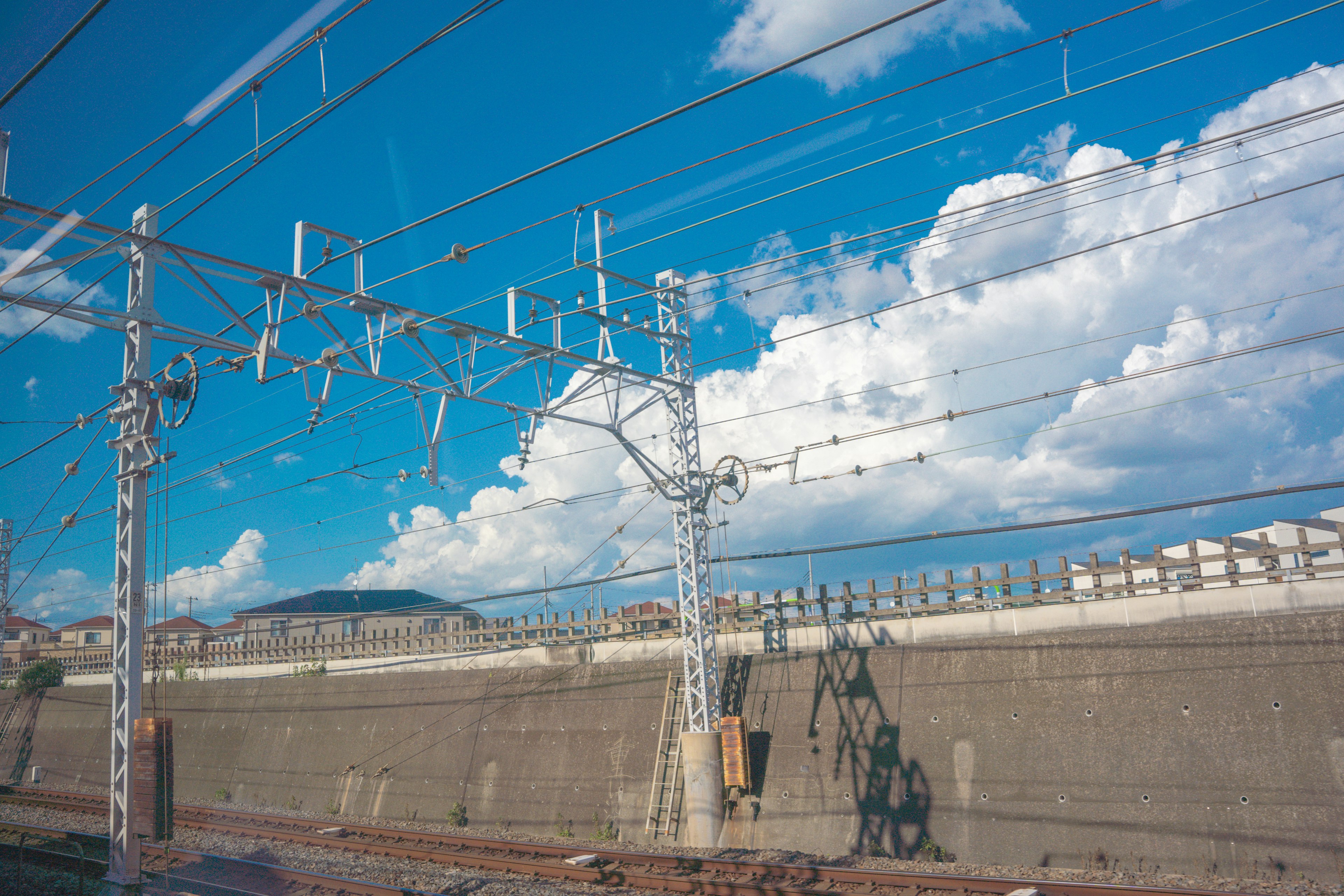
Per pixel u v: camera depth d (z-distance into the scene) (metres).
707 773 19.80
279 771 30.75
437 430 15.04
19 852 15.35
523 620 27.38
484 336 15.23
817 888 14.73
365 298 14.25
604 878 16.34
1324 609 15.80
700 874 16.20
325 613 59.47
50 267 12.88
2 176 11.37
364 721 29.30
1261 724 15.43
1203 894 12.16
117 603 15.02
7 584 43.53
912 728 18.95
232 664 37.44
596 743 23.14
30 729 43.38
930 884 14.21
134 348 14.67
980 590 20.55
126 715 14.72
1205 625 16.47
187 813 26.86
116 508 15.28
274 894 15.41
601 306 16.41
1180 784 15.79
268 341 13.77
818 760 19.80
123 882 14.30
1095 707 17.08
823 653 20.91
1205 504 14.33
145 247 14.14
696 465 20.41
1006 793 17.38
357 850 20.14
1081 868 16.11
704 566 20.47
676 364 20.33
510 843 19.53
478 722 26.08
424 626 57.22
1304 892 13.36
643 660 23.88
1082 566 27.27
